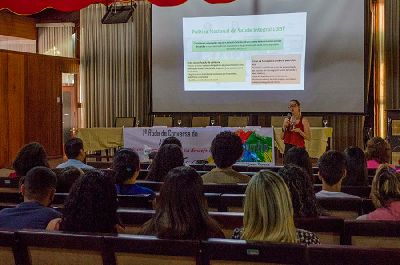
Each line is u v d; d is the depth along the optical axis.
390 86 10.44
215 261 1.81
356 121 10.64
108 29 12.37
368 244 2.28
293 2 10.25
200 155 7.63
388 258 1.62
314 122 9.97
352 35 10.00
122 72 12.30
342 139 10.73
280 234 1.90
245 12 10.52
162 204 2.02
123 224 2.66
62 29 14.48
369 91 10.68
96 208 2.25
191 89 11.00
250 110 10.61
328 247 1.67
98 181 2.28
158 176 3.88
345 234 2.30
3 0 10.00
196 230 1.98
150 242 1.86
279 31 10.36
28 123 11.82
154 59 11.23
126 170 3.37
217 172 3.91
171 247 1.83
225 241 1.78
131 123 11.18
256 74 10.54
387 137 8.09
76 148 4.84
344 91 10.09
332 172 3.11
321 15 10.13
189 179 2.02
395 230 2.23
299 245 1.70
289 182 2.47
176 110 11.13
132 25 12.17
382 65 10.53
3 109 11.23
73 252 1.98
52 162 11.73
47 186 2.70
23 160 3.90
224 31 10.69
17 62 11.55
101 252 1.93
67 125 12.95
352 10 9.98
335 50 10.09
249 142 7.34
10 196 3.50
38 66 12.04
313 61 10.23
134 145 8.05
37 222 2.53
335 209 2.99
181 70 11.05
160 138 7.89
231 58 10.68
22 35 14.27
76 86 13.02
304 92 10.30
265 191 1.93
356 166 3.90
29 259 2.04
